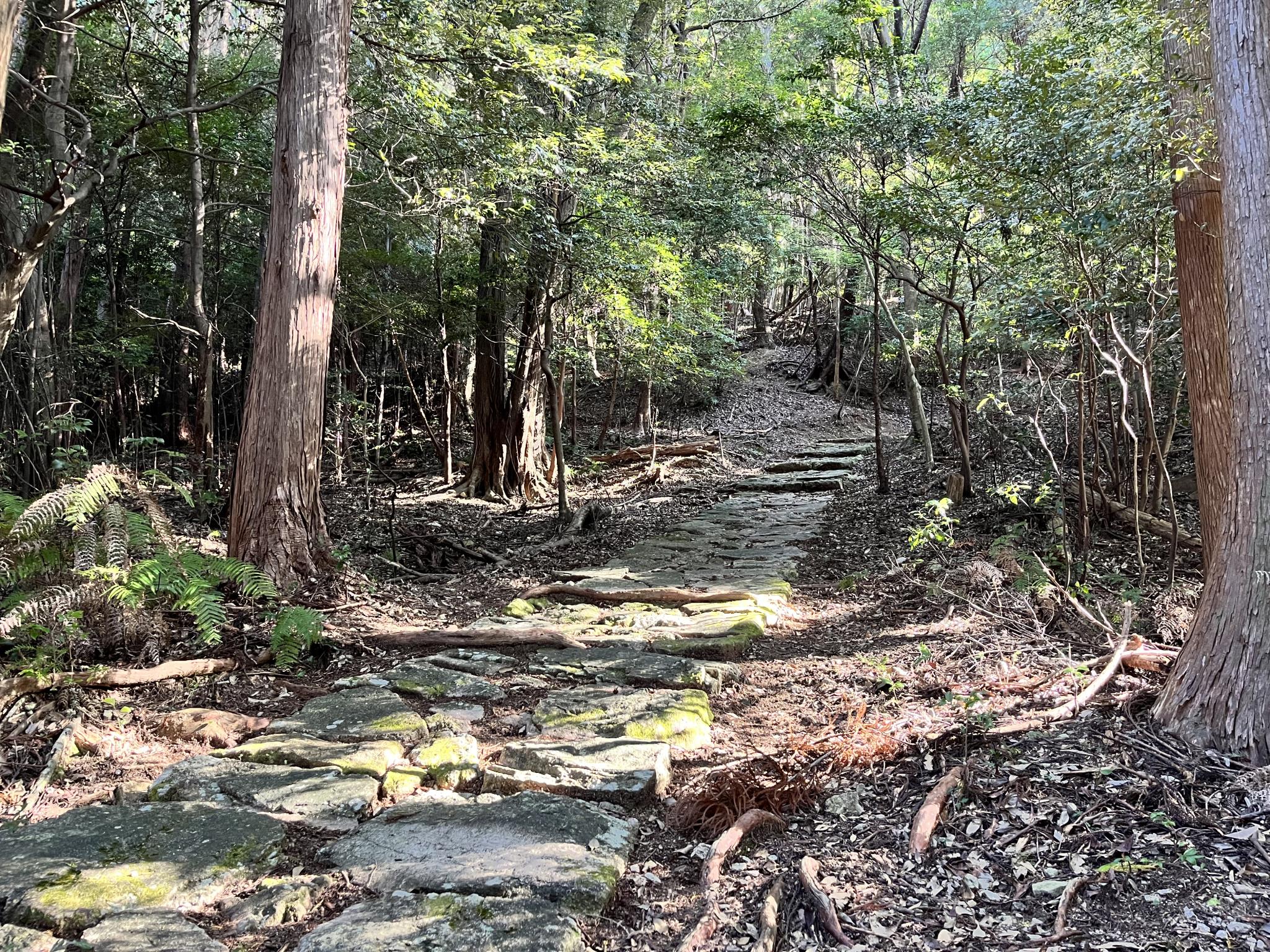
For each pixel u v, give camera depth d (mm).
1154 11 5223
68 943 2189
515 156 8211
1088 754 3314
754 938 2396
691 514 11609
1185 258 5051
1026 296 7363
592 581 7438
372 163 9703
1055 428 10531
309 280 5734
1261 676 3184
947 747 3533
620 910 2543
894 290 18047
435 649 5281
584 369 18344
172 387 15320
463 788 3473
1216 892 2439
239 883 2562
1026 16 16031
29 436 7230
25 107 8820
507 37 7672
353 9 7062
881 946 2332
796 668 5148
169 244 15164
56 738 3645
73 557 4496
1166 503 7746
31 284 9188
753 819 2969
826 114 10070
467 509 12102
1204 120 4848
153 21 10352
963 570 6246
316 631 4652
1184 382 7500
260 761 3521
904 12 18812
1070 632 5074
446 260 12062
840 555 8500
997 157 6520
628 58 12992
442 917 2344
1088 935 2303
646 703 4203
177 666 4379
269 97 10766
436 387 17812
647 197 11180
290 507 5719
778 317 26531
